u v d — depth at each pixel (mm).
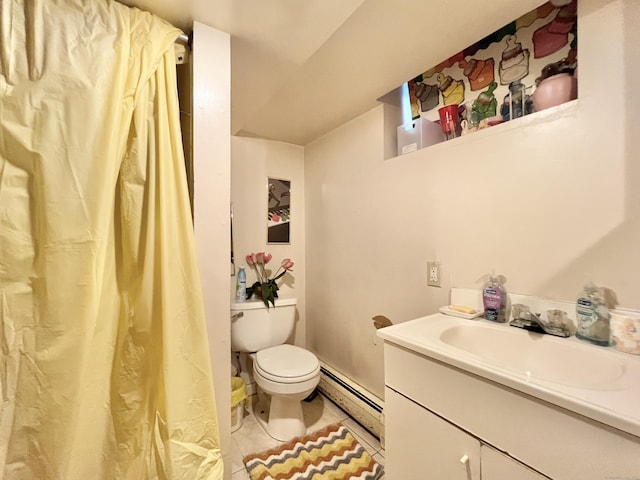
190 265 911
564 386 646
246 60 1230
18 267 708
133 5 911
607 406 570
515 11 1024
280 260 2318
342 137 2010
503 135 1150
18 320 706
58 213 724
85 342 745
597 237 910
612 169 879
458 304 1300
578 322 922
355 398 1779
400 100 1685
